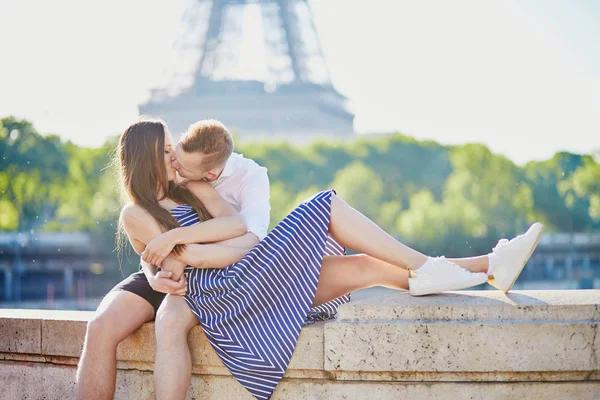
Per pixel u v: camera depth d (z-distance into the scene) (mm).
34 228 72438
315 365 4070
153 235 4398
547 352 3861
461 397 3941
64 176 72000
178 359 4102
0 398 4980
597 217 92562
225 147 4520
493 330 3883
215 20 113375
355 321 4016
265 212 4762
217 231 4359
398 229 76562
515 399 3922
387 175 83438
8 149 70750
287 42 115250
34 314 5059
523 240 4207
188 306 4254
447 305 3961
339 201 4328
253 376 4098
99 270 74500
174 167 4559
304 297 4191
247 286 4141
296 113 113062
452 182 81312
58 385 4809
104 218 72188
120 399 4551
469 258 4336
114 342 4262
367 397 4020
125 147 4547
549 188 92438
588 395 3906
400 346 3938
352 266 4371
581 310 3902
